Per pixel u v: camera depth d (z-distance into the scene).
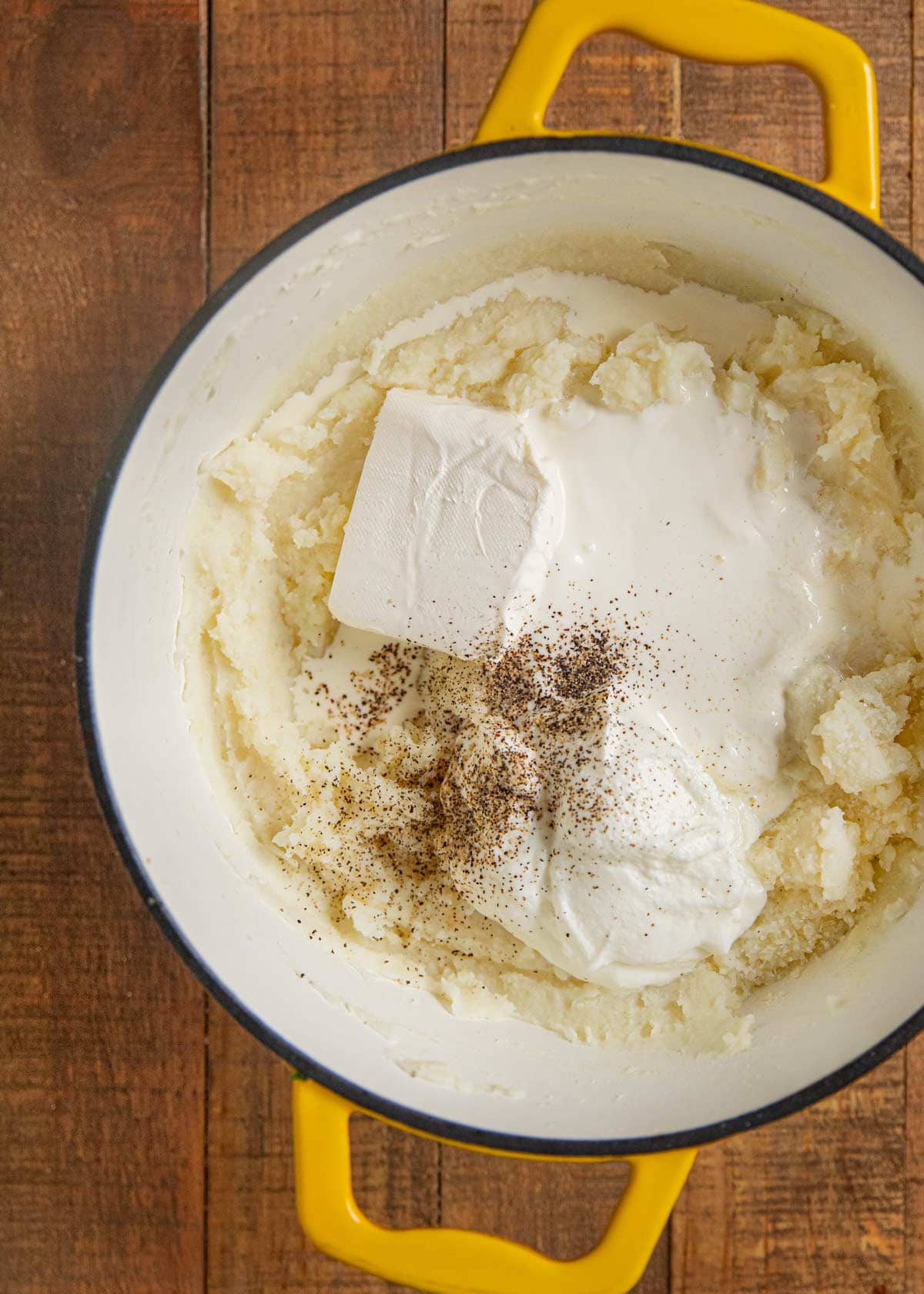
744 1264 0.59
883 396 0.55
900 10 0.59
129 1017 0.60
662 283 0.57
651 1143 0.50
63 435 0.59
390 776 0.57
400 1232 0.51
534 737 0.56
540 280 0.57
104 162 0.59
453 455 0.56
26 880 0.60
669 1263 0.60
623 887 0.54
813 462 0.56
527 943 0.56
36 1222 0.60
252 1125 0.60
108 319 0.59
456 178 0.51
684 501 0.56
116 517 0.51
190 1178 0.60
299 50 0.59
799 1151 0.60
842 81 0.50
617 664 0.56
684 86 0.59
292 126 0.59
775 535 0.56
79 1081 0.60
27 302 0.59
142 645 0.54
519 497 0.55
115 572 0.52
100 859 0.60
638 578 0.56
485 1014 0.56
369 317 0.57
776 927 0.56
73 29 0.59
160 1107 0.60
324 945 0.56
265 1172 0.60
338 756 0.57
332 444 0.58
